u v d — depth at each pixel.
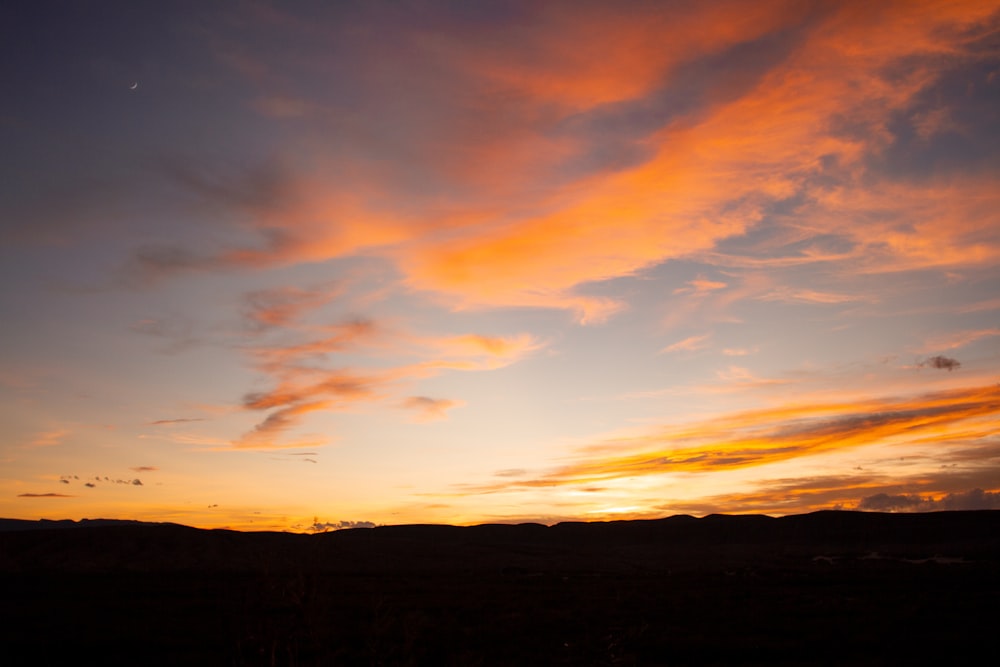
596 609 34.41
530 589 47.50
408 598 39.75
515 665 19.72
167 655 22.42
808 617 31.28
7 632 27.59
